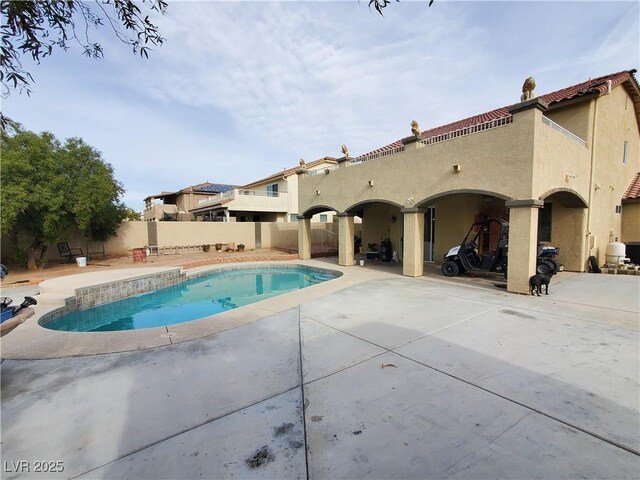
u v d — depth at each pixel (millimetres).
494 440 2553
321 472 2252
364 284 9469
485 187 8414
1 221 10094
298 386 3512
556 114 10812
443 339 4859
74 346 4777
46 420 2951
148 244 19703
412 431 2693
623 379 3518
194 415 2994
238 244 22500
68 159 12078
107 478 2230
